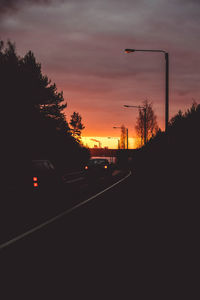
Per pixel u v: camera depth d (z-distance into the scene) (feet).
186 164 52.44
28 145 111.96
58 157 142.92
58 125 142.00
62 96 141.18
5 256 20.56
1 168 40.14
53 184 47.44
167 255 20.47
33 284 15.81
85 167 101.60
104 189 67.56
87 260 19.58
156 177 86.48
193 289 15.06
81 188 69.87
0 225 30.86
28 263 19.10
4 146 101.91
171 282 15.93
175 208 38.86
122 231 27.71
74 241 24.43
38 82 129.08
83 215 36.35
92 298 14.15
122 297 14.21
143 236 25.73
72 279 16.43
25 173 41.68
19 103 109.91
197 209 36.88
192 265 18.47
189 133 53.83
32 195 41.73
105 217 34.83
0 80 107.96
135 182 84.74
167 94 68.90
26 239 25.16
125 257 20.12
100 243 23.73
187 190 50.42
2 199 38.63
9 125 104.83
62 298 14.17
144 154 149.18
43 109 138.41
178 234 26.22
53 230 28.48
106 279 16.40
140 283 15.83
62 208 41.88
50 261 19.44
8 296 14.40
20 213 38.09
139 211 38.24
